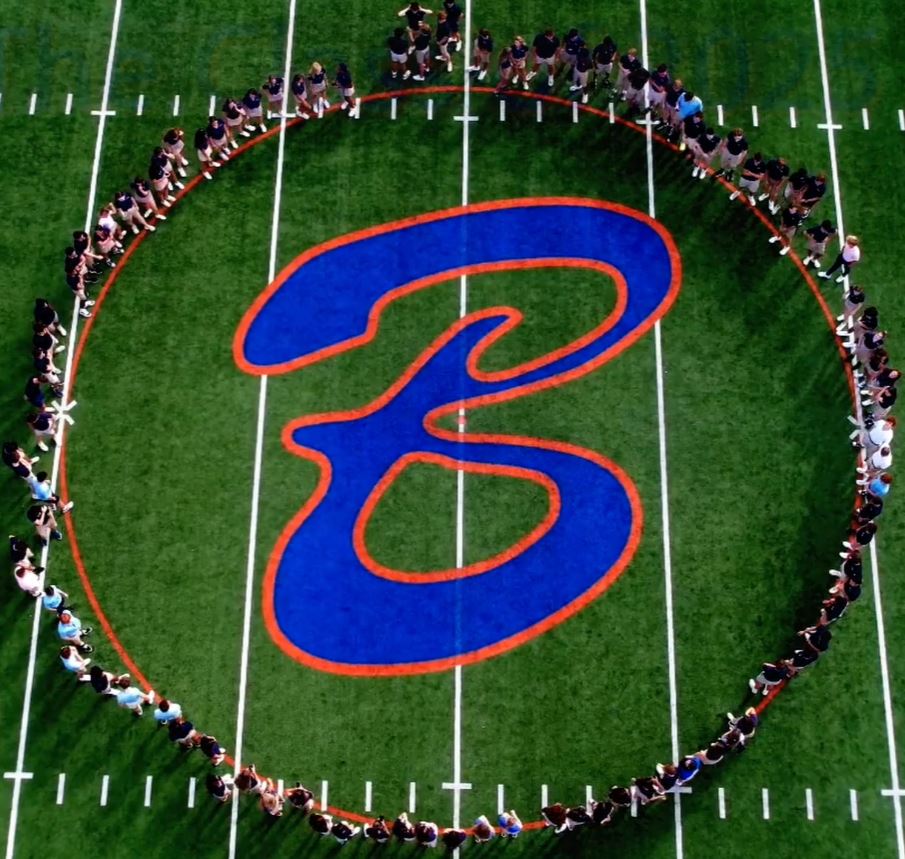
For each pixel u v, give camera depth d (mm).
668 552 18203
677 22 21609
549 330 19453
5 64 21219
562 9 21672
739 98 21078
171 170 20062
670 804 16984
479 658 17672
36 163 20516
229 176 20375
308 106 20688
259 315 19562
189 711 17406
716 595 17969
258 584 18062
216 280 19766
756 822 16891
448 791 17047
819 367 19219
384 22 21547
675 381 19141
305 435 18875
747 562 18141
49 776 17062
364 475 18641
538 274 19812
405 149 20609
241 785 16359
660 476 18609
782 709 17406
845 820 16891
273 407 19016
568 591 18016
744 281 19750
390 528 18344
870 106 21047
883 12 21719
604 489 18547
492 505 18469
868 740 17250
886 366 18547
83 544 18203
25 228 20078
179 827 16875
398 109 20891
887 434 18094
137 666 17609
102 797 16984
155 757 17188
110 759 17172
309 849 16797
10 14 21562
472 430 18875
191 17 21594
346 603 17969
